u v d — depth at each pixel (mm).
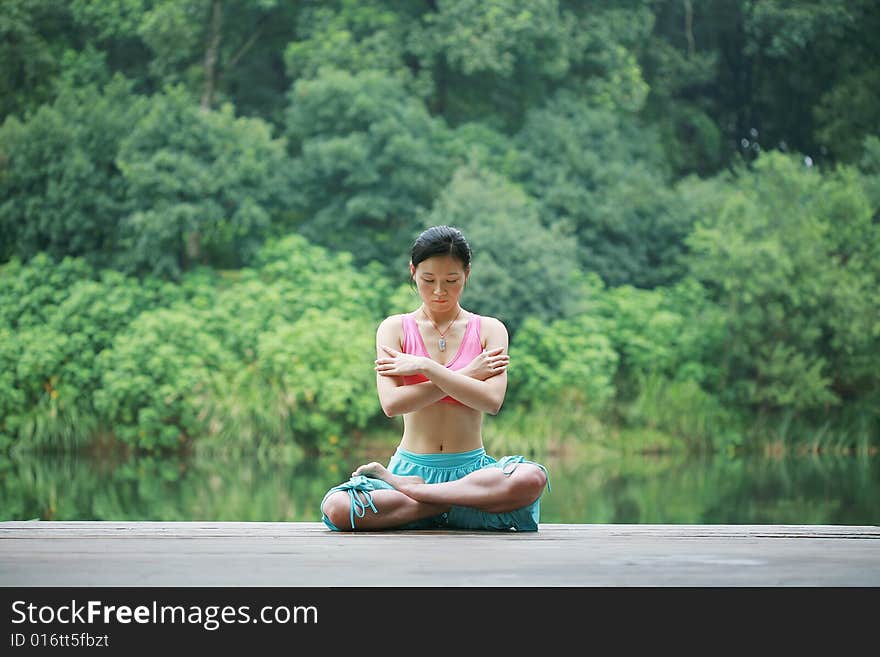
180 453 19719
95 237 21766
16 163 21406
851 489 15875
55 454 19516
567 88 24406
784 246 21609
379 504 4316
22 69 23156
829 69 25875
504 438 20078
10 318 20391
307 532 4266
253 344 19891
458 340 4750
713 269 21781
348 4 23312
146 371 19484
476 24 22594
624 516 12906
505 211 20969
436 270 4570
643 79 25906
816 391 21188
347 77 21875
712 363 22000
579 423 20453
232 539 3973
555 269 20406
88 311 20094
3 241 22000
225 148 21391
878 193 22719
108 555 3498
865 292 21500
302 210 22922
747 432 21562
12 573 3150
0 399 19516
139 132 21031
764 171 22891
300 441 20203
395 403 4461
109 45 24359
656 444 20953
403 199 22281
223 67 24203
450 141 22984
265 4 22922
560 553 3584
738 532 4301
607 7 24578
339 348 19469
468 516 4426
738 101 26781
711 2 25891
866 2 25016
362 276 21047
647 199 22828
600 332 21234
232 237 22781
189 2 22781
